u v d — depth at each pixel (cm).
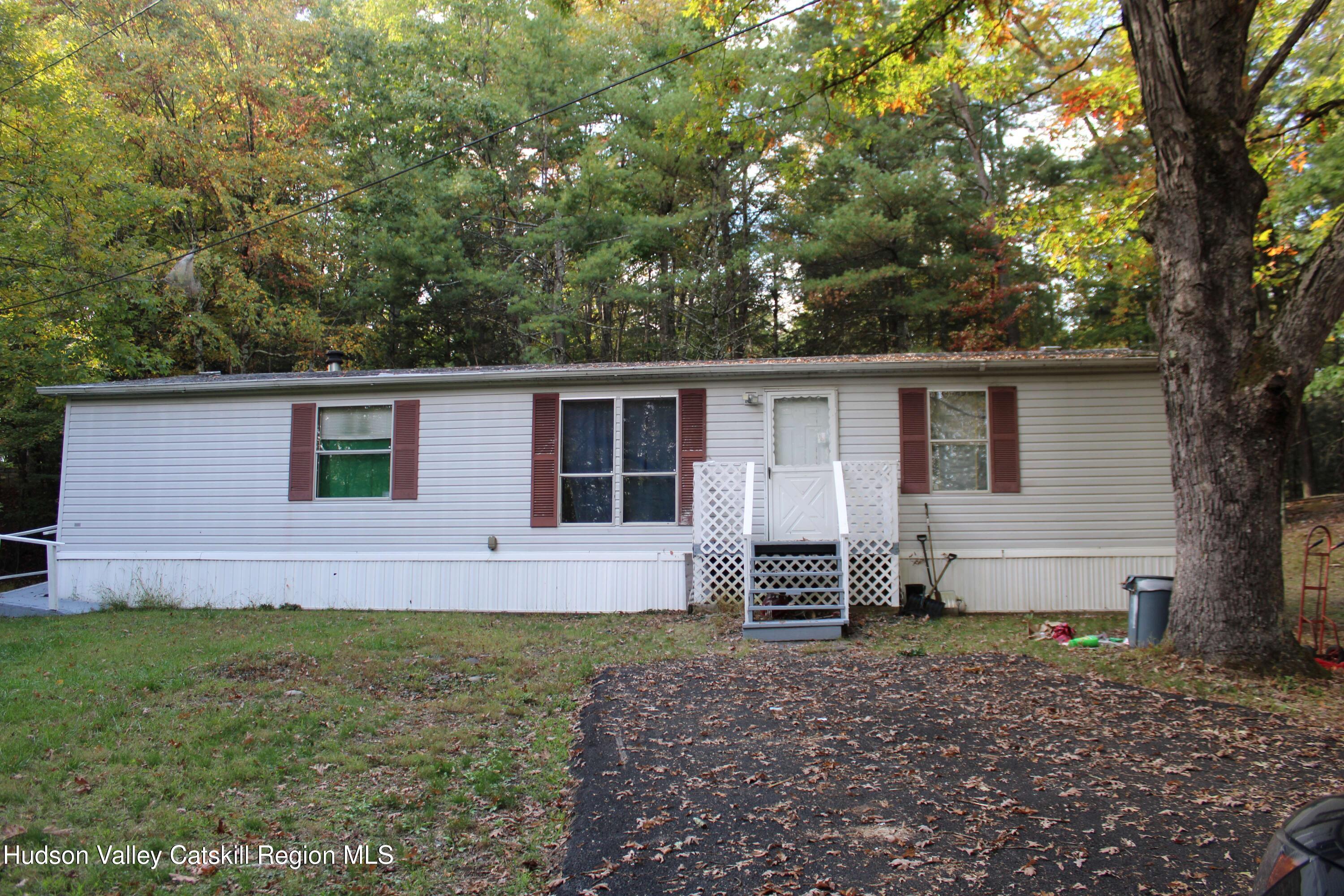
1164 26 805
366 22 2975
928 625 1045
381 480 1266
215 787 509
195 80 2184
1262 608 793
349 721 642
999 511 1162
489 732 632
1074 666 816
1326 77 1320
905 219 2194
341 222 2534
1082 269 1550
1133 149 1906
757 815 484
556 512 1218
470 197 2509
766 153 2525
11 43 1565
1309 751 575
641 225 2286
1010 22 1489
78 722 623
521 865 427
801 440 1194
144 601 1277
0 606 1273
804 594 1119
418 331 2769
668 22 2514
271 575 1266
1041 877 406
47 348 1717
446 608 1227
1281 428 802
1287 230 1459
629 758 578
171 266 1959
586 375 1202
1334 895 251
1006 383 1173
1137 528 1147
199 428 1300
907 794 509
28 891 379
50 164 1636
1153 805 488
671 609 1192
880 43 1147
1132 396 1156
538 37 2403
